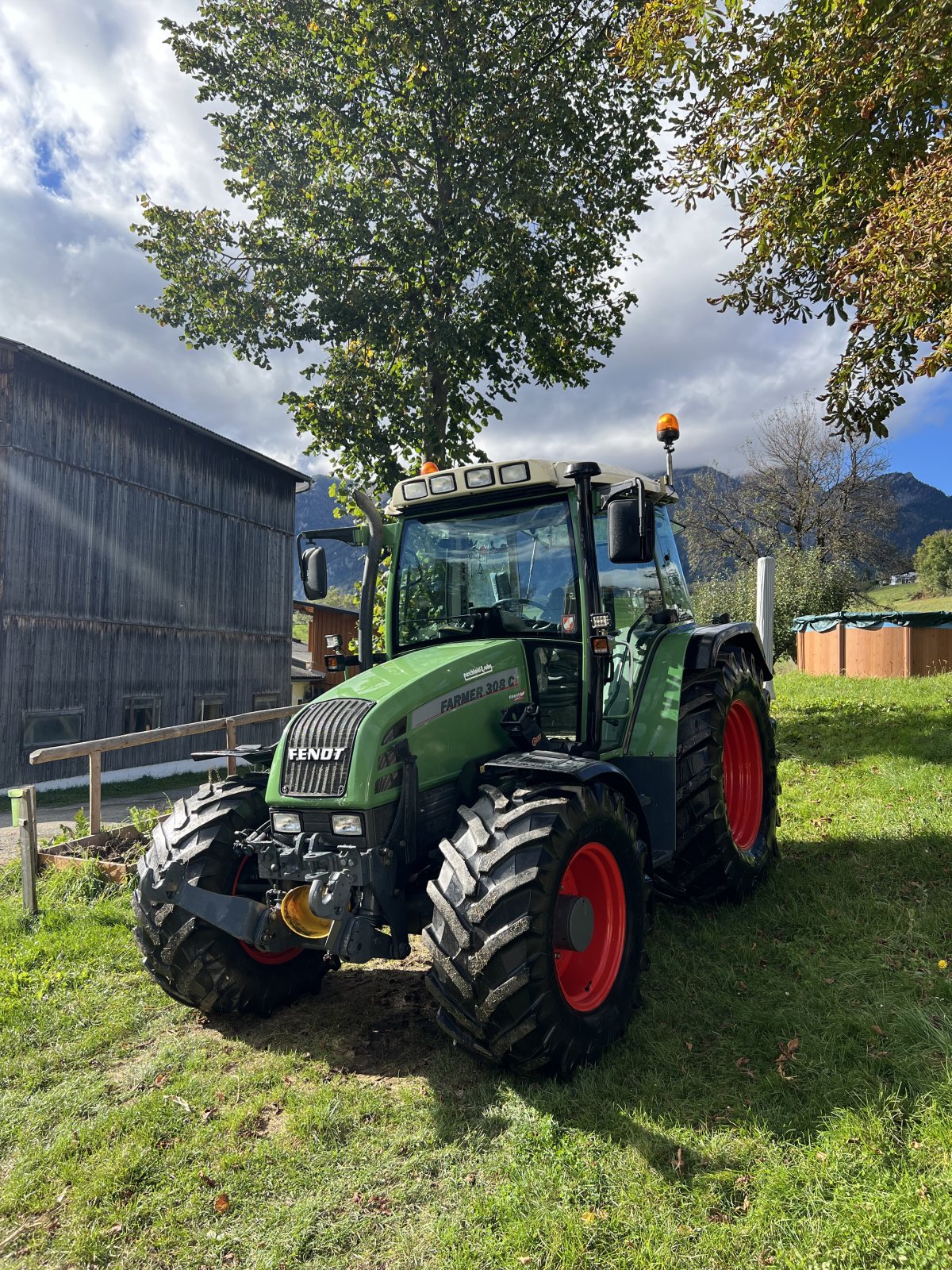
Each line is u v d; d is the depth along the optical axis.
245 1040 3.68
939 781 6.49
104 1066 3.53
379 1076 3.28
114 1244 2.46
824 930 4.15
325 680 31.64
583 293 14.60
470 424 14.12
